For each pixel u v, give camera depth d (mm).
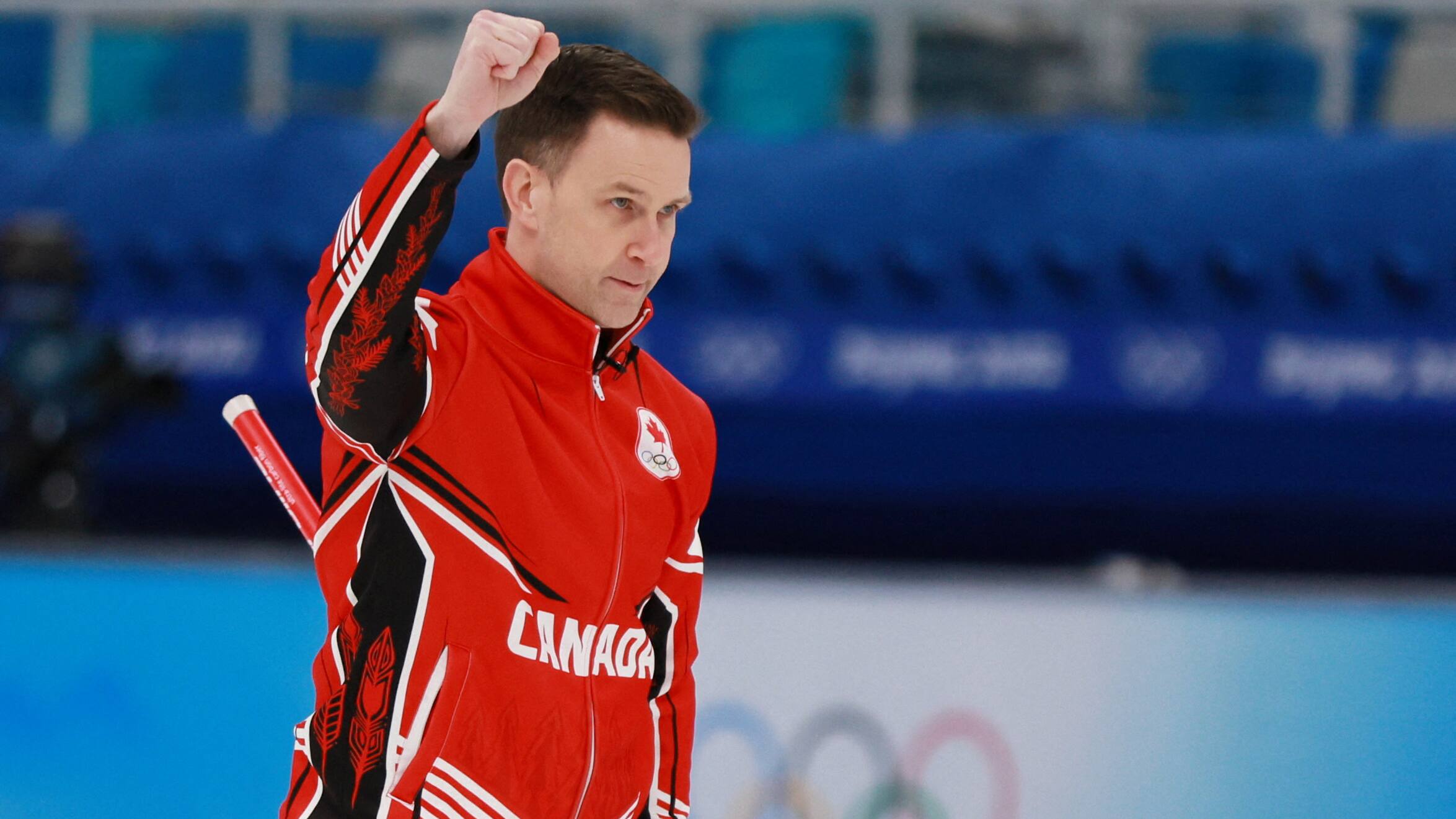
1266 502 15594
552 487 5379
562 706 5293
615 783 5562
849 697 11461
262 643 11422
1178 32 16469
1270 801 11148
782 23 16609
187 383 16312
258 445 6504
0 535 13422
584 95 5371
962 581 11508
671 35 16609
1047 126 16172
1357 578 16062
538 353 5492
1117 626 11344
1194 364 15391
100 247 16719
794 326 15836
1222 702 11234
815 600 11562
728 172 16203
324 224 16422
